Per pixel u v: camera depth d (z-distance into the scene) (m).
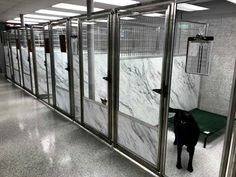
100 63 3.13
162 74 2.03
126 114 2.63
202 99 4.04
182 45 3.65
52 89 4.47
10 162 2.56
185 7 3.66
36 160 2.60
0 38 9.73
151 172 2.38
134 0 4.48
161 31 2.68
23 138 3.19
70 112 3.92
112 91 2.76
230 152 1.62
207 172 2.42
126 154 2.74
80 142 3.08
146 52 2.68
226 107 3.70
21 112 4.40
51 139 3.17
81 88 3.43
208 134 2.92
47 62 4.56
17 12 6.42
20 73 6.64
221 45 3.62
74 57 3.52
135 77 2.69
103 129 3.10
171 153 2.80
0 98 5.50
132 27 2.56
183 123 2.42
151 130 2.29
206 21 3.81
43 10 5.96
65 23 3.52
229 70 3.57
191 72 2.08
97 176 2.31
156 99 2.79
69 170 2.41
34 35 4.97
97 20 2.85
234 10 3.39
